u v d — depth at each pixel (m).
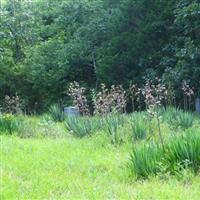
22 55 26.25
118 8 22.67
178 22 19.48
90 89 21.88
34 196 7.01
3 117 14.41
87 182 7.84
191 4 18.55
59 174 8.41
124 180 7.98
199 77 18.98
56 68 24.34
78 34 24.14
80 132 12.72
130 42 21.53
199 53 18.55
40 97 25.84
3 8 25.67
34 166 9.02
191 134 8.57
